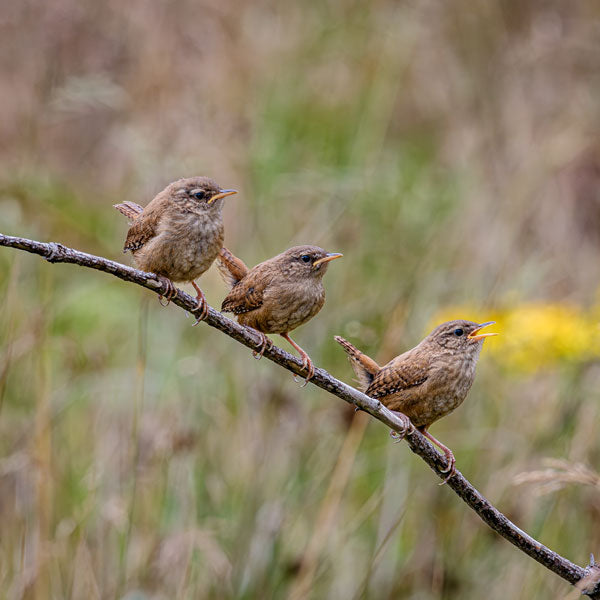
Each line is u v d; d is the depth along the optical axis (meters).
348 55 14.91
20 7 15.02
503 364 11.69
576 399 11.07
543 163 13.66
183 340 11.91
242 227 12.64
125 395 11.34
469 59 15.56
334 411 10.99
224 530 10.25
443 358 8.00
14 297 10.48
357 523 10.27
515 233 12.99
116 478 10.43
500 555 10.54
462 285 12.48
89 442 11.27
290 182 12.85
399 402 7.99
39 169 13.17
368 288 12.17
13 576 9.93
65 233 12.25
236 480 10.56
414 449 6.91
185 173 12.52
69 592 9.63
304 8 15.45
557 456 10.69
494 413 11.59
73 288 12.55
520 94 14.96
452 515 10.73
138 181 12.82
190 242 8.03
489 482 10.78
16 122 14.09
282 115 13.88
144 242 8.13
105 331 12.47
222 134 13.50
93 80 13.56
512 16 15.82
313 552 9.80
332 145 13.86
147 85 14.26
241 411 10.97
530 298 12.90
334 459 10.58
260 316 8.43
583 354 11.27
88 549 9.97
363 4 15.49
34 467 10.16
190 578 9.77
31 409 10.88
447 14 15.84
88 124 15.08
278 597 9.85
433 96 15.58
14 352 10.32
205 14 15.13
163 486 10.18
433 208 13.63
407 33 15.25
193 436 10.49
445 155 14.91
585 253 13.94
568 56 15.21
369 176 13.20
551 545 10.38
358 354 8.25
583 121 14.38
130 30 15.16
